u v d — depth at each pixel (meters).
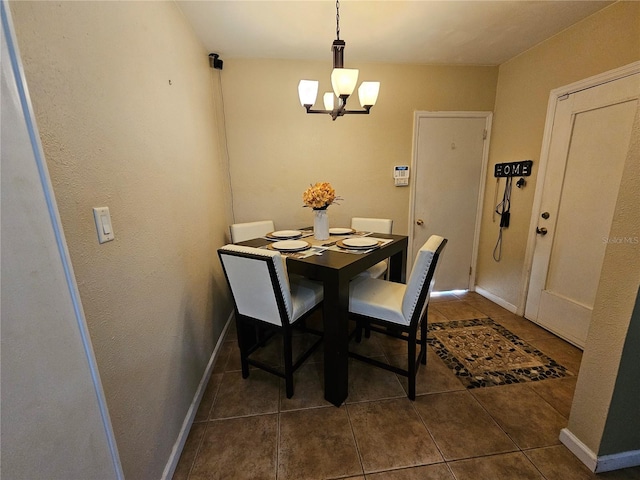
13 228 0.53
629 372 1.11
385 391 1.70
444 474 1.21
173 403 1.31
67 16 0.75
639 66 1.64
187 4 1.68
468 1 1.75
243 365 1.83
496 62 2.69
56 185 0.69
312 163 2.79
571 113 2.06
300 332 2.41
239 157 2.69
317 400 1.64
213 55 2.41
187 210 1.66
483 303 2.93
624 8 1.70
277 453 1.32
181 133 1.62
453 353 2.06
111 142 0.93
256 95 2.60
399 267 2.29
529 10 1.84
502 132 2.75
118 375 0.91
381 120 2.78
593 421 1.20
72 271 0.68
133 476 0.96
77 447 0.67
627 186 1.04
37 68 0.65
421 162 2.90
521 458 1.27
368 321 1.69
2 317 0.50
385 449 1.33
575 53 2.01
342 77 1.51
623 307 1.08
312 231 2.56
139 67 1.16
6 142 0.53
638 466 1.22
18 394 0.52
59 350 0.63
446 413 1.53
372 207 2.95
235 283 1.62
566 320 2.19
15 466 0.51
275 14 1.84
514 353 2.05
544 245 2.34
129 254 1.01
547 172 2.28
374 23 1.97
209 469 1.25
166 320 1.28
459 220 3.06
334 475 1.22
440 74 2.73
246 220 2.82
